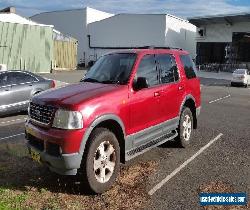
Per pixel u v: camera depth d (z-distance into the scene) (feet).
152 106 21.94
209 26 153.89
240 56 148.97
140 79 20.20
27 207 16.25
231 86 91.81
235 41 146.72
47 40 113.91
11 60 104.94
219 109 48.49
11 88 38.11
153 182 19.94
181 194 18.42
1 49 102.17
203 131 33.32
